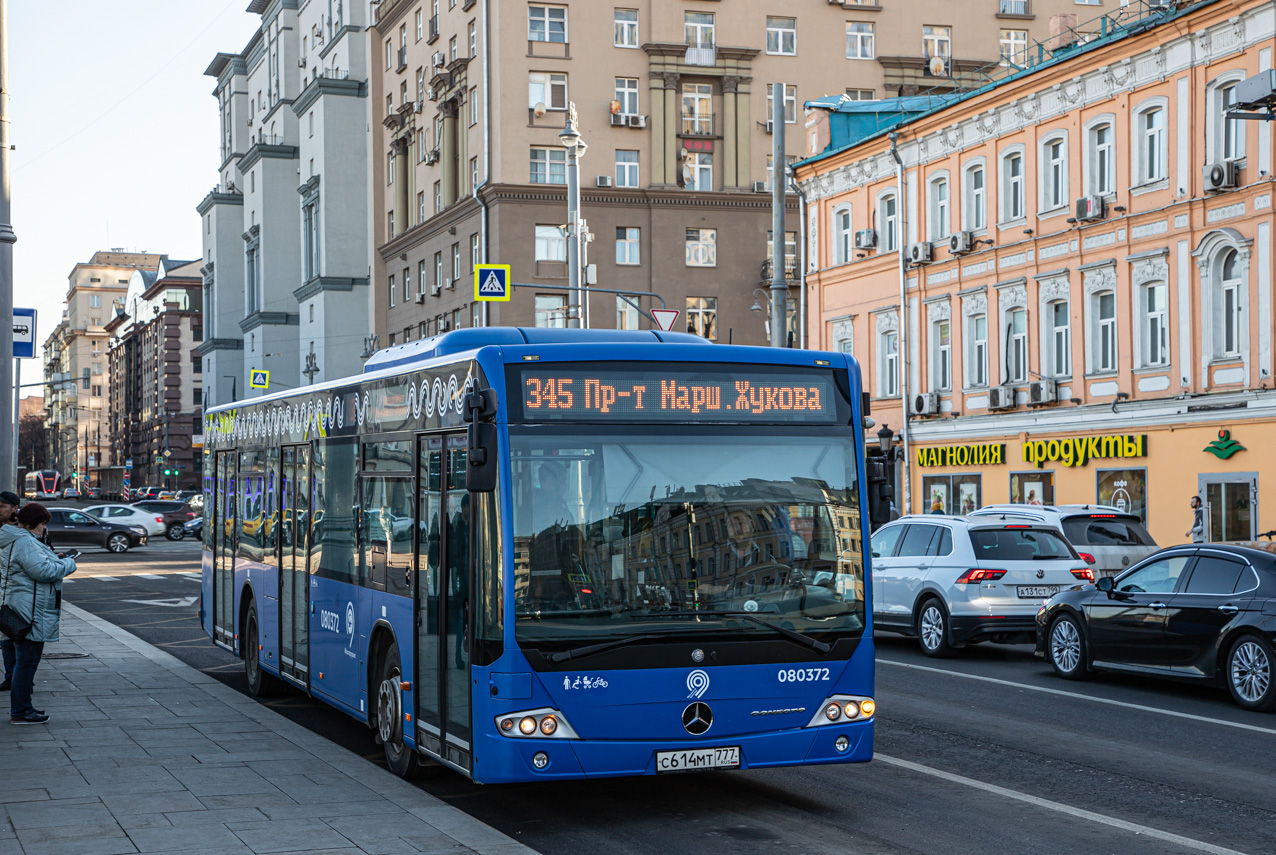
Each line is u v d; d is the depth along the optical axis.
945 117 36.16
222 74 109.19
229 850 7.17
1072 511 19.42
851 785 9.52
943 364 36.88
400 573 9.34
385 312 76.12
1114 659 14.68
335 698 10.86
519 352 8.02
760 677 8.09
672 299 59.62
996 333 34.50
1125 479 30.33
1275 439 26.41
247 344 98.19
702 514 8.14
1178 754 10.64
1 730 11.18
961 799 9.05
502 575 7.75
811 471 8.45
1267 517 26.56
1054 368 32.81
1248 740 11.27
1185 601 13.87
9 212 15.13
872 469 8.70
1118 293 30.53
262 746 10.44
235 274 106.25
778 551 8.27
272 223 93.81
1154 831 8.14
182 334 140.12
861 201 40.25
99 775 9.23
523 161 58.75
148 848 7.20
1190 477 28.52
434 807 8.26
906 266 37.81
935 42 62.69
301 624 12.05
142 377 154.88
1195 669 13.65
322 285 79.25
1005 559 17.39
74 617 23.19
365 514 10.22
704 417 8.26
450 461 8.50
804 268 43.19
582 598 7.84
